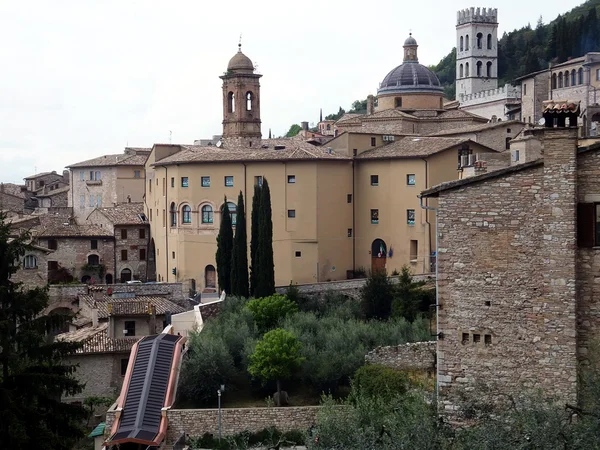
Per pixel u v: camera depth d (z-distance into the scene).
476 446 27.62
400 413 31.47
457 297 32.47
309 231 115.00
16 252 49.59
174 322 86.31
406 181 111.62
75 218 152.75
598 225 30.95
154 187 134.00
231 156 119.94
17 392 45.38
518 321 31.67
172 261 125.44
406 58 150.12
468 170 91.06
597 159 30.92
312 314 84.25
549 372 31.22
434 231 109.81
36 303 48.44
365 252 116.62
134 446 59.84
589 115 127.50
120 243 135.50
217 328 78.44
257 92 148.38
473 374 32.22
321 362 68.31
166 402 64.19
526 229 31.52
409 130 138.00
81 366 78.69
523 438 27.50
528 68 194.12
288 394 68.50
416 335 71.94
